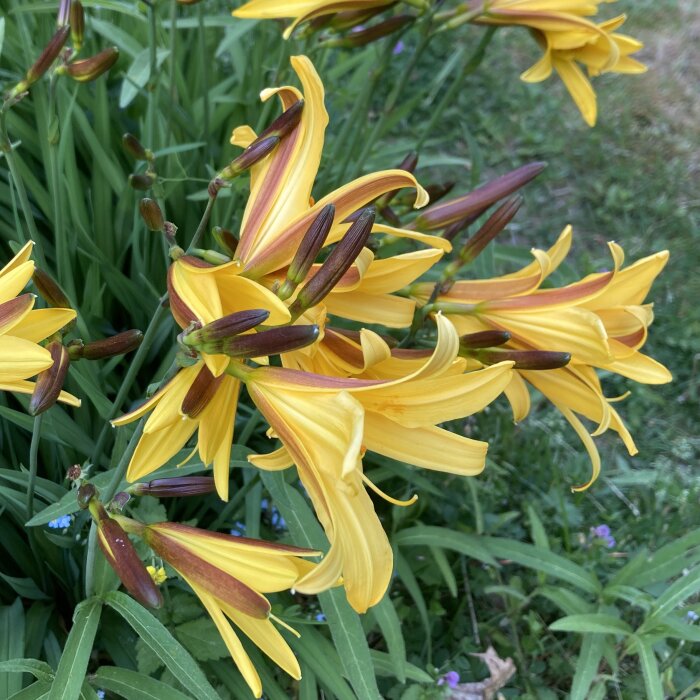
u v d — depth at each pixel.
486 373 0.19
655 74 0.84
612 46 0.35
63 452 0.33
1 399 0.33
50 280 0.22
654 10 0.92
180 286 0.21
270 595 0.35
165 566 0.31
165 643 0.24
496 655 0.39
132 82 0.37
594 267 0.53
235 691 0.32
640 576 0.37
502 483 0.46
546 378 0.27
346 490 0.18
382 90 0.74
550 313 0.26
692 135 0.78
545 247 0.66
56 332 0.22
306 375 0.19
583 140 0.75
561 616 0.42
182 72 0.50
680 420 0.56
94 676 0.26
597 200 0.70
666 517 0.48
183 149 0.40
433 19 0.37
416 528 0.39
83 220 0.39
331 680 0.32
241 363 0.20
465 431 0.49
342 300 0.24
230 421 0.21
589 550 0.43
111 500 0.24
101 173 0.40
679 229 0.68
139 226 0.38
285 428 0.19
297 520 0.31
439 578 0.41
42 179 0.42
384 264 0.23
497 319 0.27
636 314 0.26
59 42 0.27
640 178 0.72
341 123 0.59
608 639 0.36
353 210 0.22
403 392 0.19
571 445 0.53
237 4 0.51
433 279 0.45
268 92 0.23
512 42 0.84
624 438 0.27
